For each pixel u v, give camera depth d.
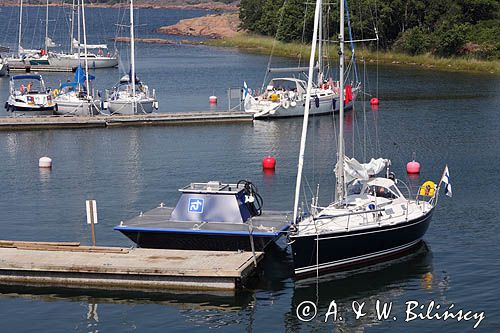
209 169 68.31
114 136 85.56
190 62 176.25
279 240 49.09
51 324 36.91
